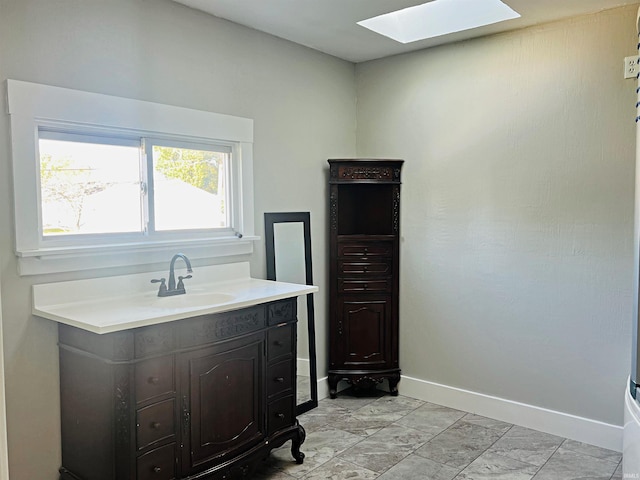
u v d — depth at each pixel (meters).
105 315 2.04
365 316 3.65
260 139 3.17
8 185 2.07
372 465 2.69
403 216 3.69
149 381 2.03
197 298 2.57
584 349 2.96
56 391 2.26
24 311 2.14
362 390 3.85
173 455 2.13
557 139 3.00
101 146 2.43
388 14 3.13
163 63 2.61
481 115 3.29
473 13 3.07
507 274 3.23
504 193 3.22
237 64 3.00
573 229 2.97
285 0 2.64
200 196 2.88
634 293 2.23
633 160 2.76
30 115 2.11
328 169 3.69
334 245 3.62
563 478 2.55
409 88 3.62
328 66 3.65
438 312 3.55
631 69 2.73
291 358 2.71
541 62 3.03
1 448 0.97
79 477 2.18
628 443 2.10
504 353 3.27
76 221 2.35
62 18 2.21
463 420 3.29
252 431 2.47
